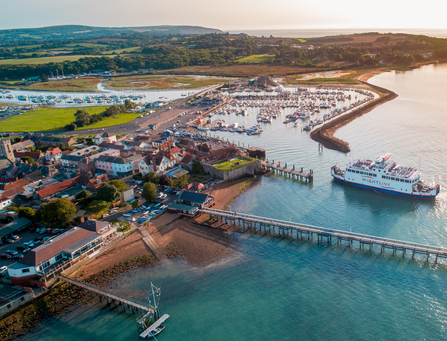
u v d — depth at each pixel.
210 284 101.12
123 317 90.88
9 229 126.62
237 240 123.12
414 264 105.19
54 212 128.88
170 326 86.94
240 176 180.75
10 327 87.94
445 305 89.00
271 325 85.94
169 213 143.00
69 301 96.75
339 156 198.75
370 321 85.38
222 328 85.81
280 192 160.25
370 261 107.81
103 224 122.94
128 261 112.69
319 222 131.25
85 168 187.88
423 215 132.12
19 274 99.44
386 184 152.75
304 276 102.44
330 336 81.88
